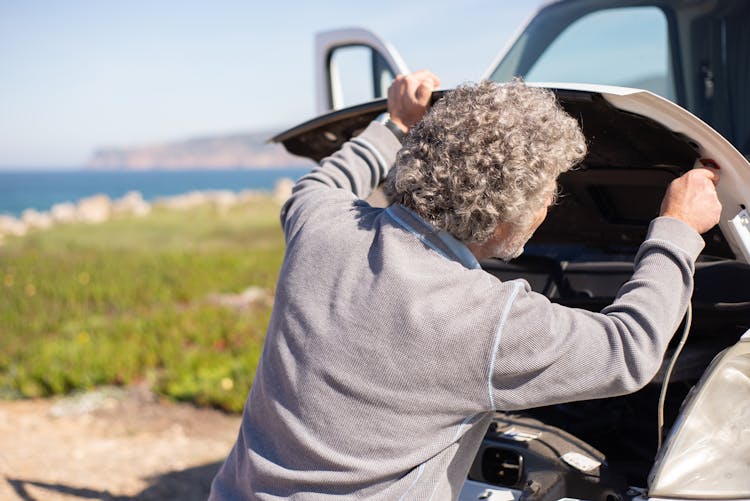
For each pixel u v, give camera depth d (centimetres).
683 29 354
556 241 307
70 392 680
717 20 344
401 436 170
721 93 349
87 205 3919
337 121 268
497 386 166
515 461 226
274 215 3556
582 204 271
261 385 187
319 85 446
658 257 176
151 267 1526
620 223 273
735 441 200
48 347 768
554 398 167
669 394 277
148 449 533
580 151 182
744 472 199
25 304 1081
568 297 286
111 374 700
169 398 648
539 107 176
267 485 181
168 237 2589
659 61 364
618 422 285
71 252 1931
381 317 169
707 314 232
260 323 884
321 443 172
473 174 169
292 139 291
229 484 196
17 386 685
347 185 225
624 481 223
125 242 2423
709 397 201
